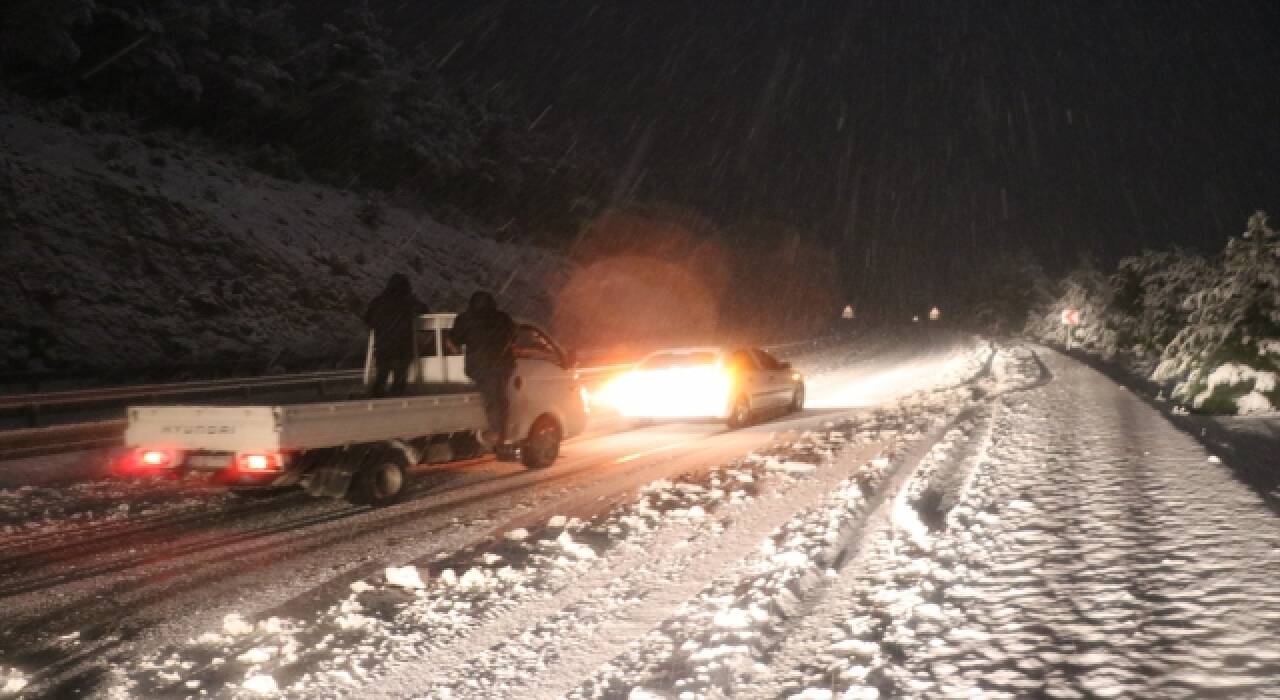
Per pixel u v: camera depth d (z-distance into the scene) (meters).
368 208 52.50
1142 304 35.03
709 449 14.46
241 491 10.41
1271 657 4.25
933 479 10.00
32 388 24.47
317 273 42.72
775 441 14.80
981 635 4.98
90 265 33.75
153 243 36.91
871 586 6.32
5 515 10.57
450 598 6.84
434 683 5.25
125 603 7.12
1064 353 38.50
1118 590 5.38
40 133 40.34
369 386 12.60
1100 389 18.50
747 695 4.67
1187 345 20.12
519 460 13.27
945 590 5.88
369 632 6.15
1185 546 6.07
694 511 9.21
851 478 10.45
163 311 34.25
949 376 29.73
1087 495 7.98
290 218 46.47
